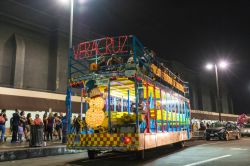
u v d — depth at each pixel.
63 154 14.17
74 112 27.02
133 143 9.46
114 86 11.41
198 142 22.67
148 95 10.86
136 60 10.05
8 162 10.84
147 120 10.45
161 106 12.19
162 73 12.89
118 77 10.09
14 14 31.73
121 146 9.59
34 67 33.47
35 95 26.22
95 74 10.55
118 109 12.61
